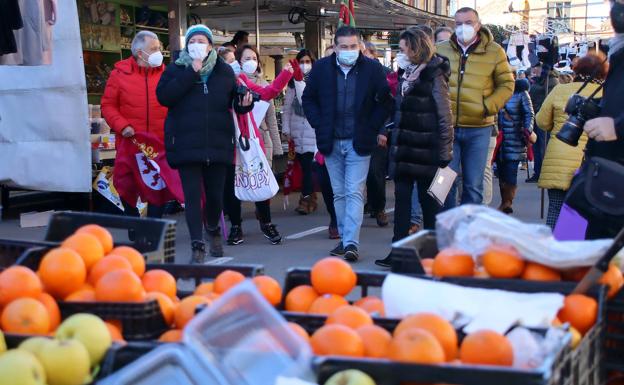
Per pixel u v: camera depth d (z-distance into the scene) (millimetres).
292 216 10766
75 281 2766
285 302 3002
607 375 2795
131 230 3684
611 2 4203
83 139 9320
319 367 2135
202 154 6879
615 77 4234
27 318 2477
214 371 1979
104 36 13055
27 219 9695
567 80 13383
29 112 9367
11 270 2648
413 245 3229
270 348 2117
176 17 12438
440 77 6695
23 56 7516
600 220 3941
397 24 17453
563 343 2201
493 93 7488
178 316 2709
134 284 2666
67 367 2135
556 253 2756
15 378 2010
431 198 6980
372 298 2936
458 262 2885
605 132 4102
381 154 9500
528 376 1979
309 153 10516
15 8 6973
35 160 9438
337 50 7270
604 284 2736
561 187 7285
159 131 7809
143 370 1963
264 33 18125
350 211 7477
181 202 7688
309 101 7496
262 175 7980
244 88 7016
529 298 2605
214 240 7656
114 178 7934
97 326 2303
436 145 6746
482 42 7492
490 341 2229
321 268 2979
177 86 6766
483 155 7613
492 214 2906
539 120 7500
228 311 2113
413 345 2141
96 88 13023
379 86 7270
